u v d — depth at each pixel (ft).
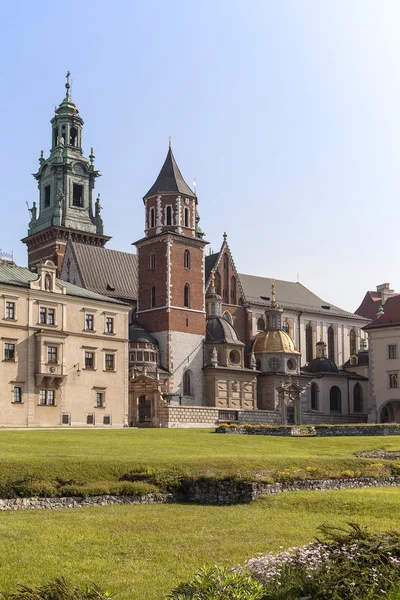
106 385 313.73
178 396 365.61
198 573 60.13
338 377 456.86
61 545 87.66
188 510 113.70
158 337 390.83
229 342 405.39
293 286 525.75
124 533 94.43
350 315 527.81
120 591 68.74
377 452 189.57
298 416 403.95
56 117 515.09
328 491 127.95
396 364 381.19
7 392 277.64
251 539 90.63
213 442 207.92
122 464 138.00
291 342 435.12
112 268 424.87
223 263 452.35
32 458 138.21
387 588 57.57
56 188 497.87
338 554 62.08
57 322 298.15
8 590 69.15
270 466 147.74
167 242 395.14
